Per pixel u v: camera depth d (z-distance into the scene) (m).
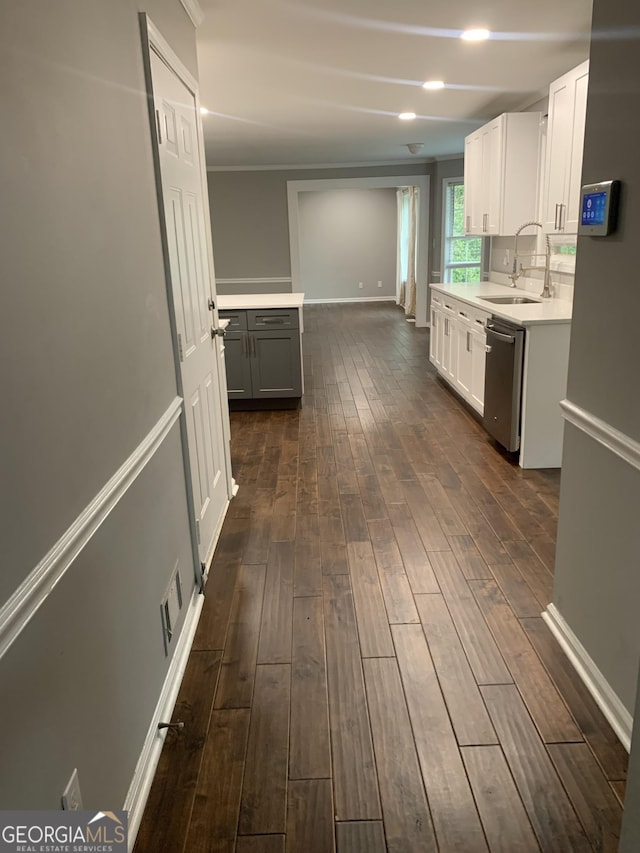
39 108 1.12
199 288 2.78
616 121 1.66
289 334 5.10
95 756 1.32
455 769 1.68
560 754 1.72
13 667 0.95
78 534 1.21
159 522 1.92
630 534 1.68
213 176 8.54
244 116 5.09
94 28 1.45
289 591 2.56
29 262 1.06
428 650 2.17
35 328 1.07
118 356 1.56
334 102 4.65
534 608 2.39
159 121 2.07
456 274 8.78
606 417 1.80
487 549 2.85
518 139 4.64
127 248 1.67
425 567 2.71
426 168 8.68
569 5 2.77
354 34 3.10
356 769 1.69
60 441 1.17
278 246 8.80
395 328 9.28
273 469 3.96
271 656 2.17
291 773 1.69
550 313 3.82
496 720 1.85
